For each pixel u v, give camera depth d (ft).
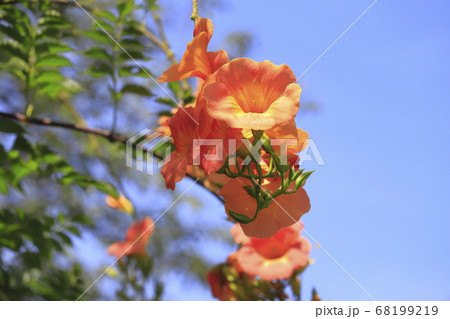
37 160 5.56
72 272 5.32
